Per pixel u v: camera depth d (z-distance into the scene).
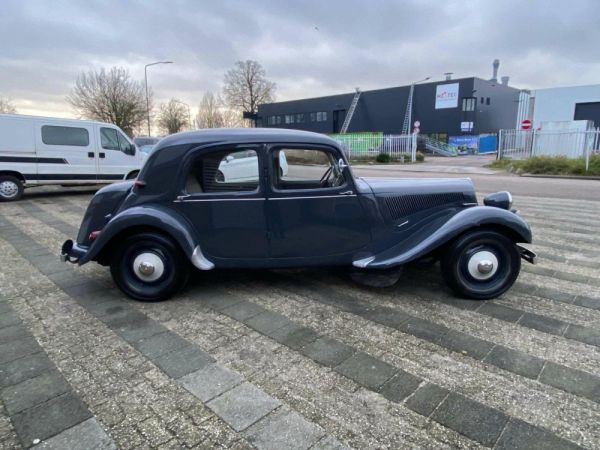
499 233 3.46
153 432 2.01
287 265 3.65
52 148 9.57
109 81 38.56
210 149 3.45
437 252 3.83
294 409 2.18
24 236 6.10
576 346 2.80
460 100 39.53
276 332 3.03
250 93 55.19
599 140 17.80
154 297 3.58
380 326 3.11
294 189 3.56
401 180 3.98
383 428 2.03
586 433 1.99
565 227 6.43
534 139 19.27
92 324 3.18
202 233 3.54
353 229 3.63
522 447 1.90
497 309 3.40
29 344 2.87
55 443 1.94
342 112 47.59
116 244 3.55
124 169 10.66
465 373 2.49
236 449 1.90
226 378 2.46
